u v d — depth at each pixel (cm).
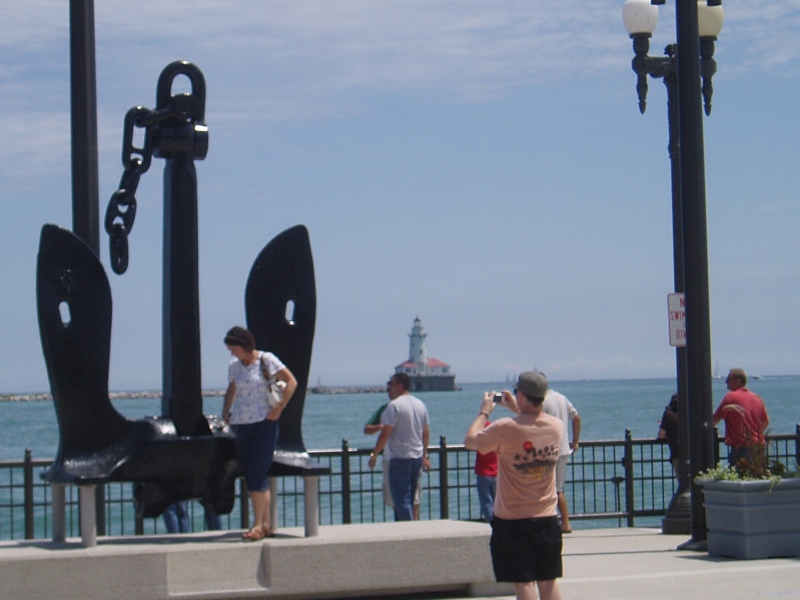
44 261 1037
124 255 1133
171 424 1076
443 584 1073
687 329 1446
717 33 1644
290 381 1052
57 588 973
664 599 1062
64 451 1040
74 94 1283
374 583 1050
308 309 1120
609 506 2494
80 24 1284
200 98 1103
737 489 1327
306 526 1075
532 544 852
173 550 1009
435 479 2909
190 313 1090
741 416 1605
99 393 1049
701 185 1441
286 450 1098
